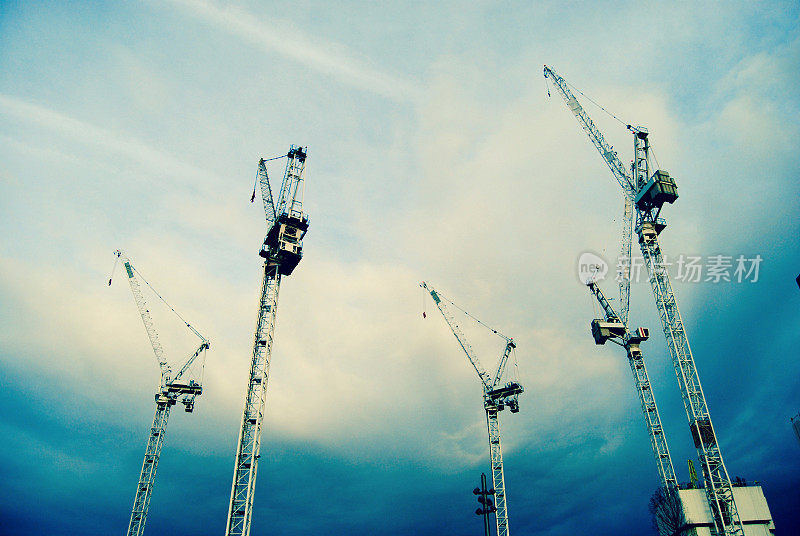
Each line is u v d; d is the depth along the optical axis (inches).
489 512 1824.6
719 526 3366.1
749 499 3663.9
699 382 3668.8
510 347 5885.8
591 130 5290.4
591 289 5388.8
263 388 3799.2
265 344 3969.0
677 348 3804.1
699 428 3563.0
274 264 4229.8
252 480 3457.2
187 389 5541.3
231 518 3302.2
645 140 4675.2
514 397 5679.1
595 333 5083.7
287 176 4635.8
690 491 3769.7
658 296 4020.7
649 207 4387.3
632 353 4948.3
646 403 4741.6
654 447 4557.1
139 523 4862.2
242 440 3570.4
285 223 4303.6
